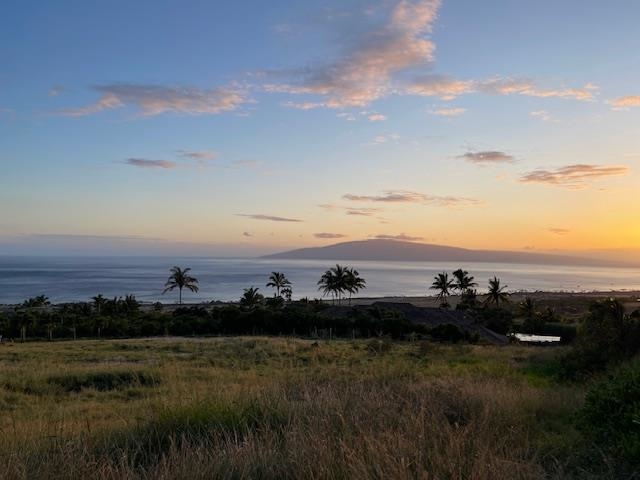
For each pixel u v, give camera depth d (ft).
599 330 48.83
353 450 14.25
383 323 185.37
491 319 254.06
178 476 13.80
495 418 22.03
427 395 26.18
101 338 187.62
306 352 99.50
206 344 120.16
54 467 15.03
